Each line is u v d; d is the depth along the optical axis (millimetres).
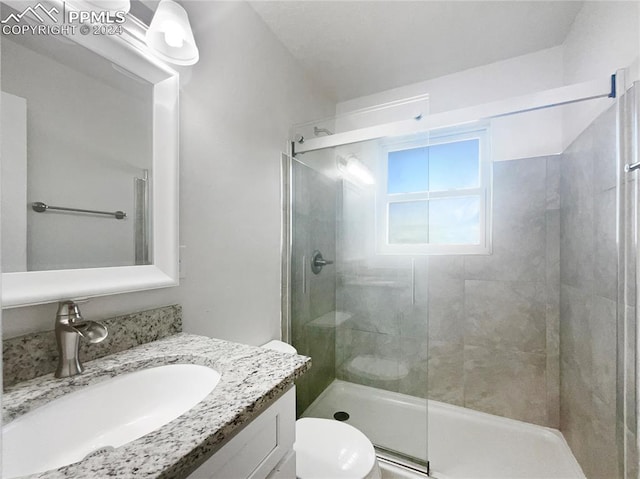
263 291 1482
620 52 1076
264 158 1500
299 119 1827
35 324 657
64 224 718
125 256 846
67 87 729
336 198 1866
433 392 1947
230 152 1270
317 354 1853
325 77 1996
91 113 778
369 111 1641
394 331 1741
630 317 1018
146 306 905
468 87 1923
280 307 1605
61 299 678
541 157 1708
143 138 899
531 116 1736
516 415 1752
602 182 1193
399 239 1715
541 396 1698
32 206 660
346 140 1656
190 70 1077
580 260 1393
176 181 974
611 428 1117
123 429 659
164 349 819
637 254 986
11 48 636
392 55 1763
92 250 772
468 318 1859
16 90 641
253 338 1407
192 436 454
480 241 1864
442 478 1367
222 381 630
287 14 1433
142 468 389
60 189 713
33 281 642
